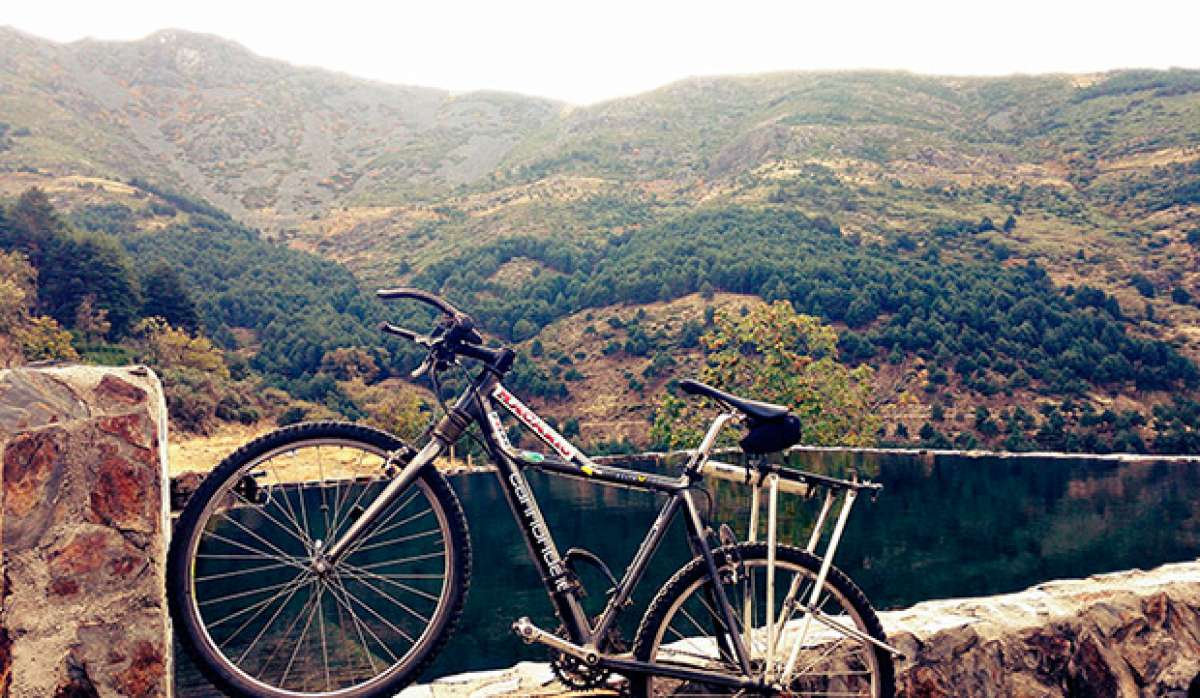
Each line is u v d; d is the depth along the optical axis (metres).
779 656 2.82
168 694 2.26
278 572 3.34
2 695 1.99
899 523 14.41
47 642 2.07
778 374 34.84
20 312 53.44
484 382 2.53
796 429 2.66
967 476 20.92
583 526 8.01
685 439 33.91
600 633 2.52
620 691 2.71
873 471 21.48
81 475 2.15
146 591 2.19
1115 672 3.67
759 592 2.80
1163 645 3.82
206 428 47.56
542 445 2.57
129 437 2.22
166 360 59.91
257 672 2.36
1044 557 11.65
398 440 2.42
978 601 3.90
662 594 2.57
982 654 3.45
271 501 2.28
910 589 9.67
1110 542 12.80
